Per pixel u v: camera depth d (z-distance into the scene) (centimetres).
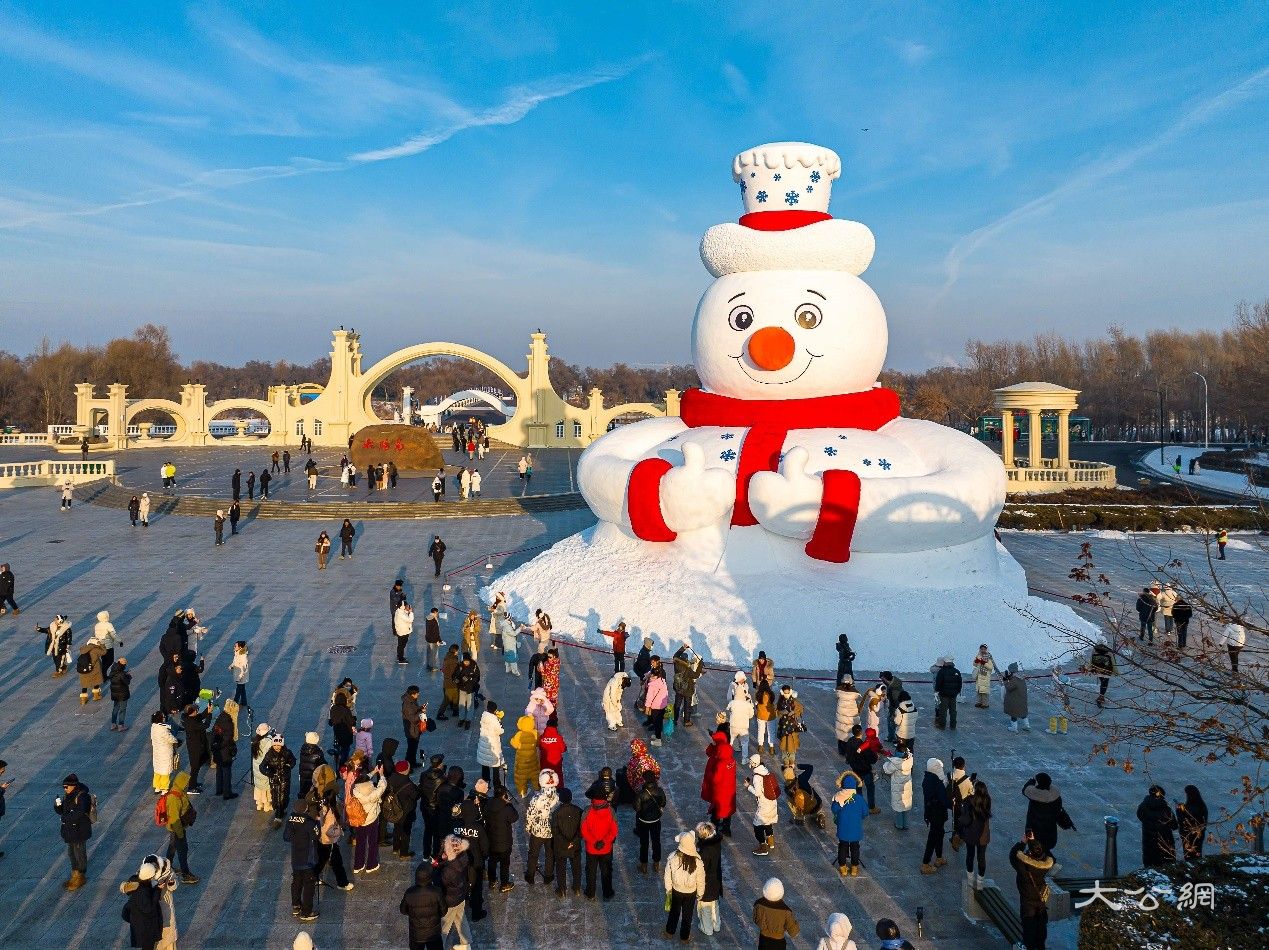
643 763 1087
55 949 866
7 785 1141
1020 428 7288
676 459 1966
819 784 1245
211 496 3862
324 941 889
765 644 1734
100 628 1591
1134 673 1666
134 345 10069
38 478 4412
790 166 2008
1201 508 3522
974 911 937
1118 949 787
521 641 1928
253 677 1684
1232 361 7669
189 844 1073
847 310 1928
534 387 6819
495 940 898
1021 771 1290
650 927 923
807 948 881
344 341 6806
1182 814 1023
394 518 3591
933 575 1819
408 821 1053
